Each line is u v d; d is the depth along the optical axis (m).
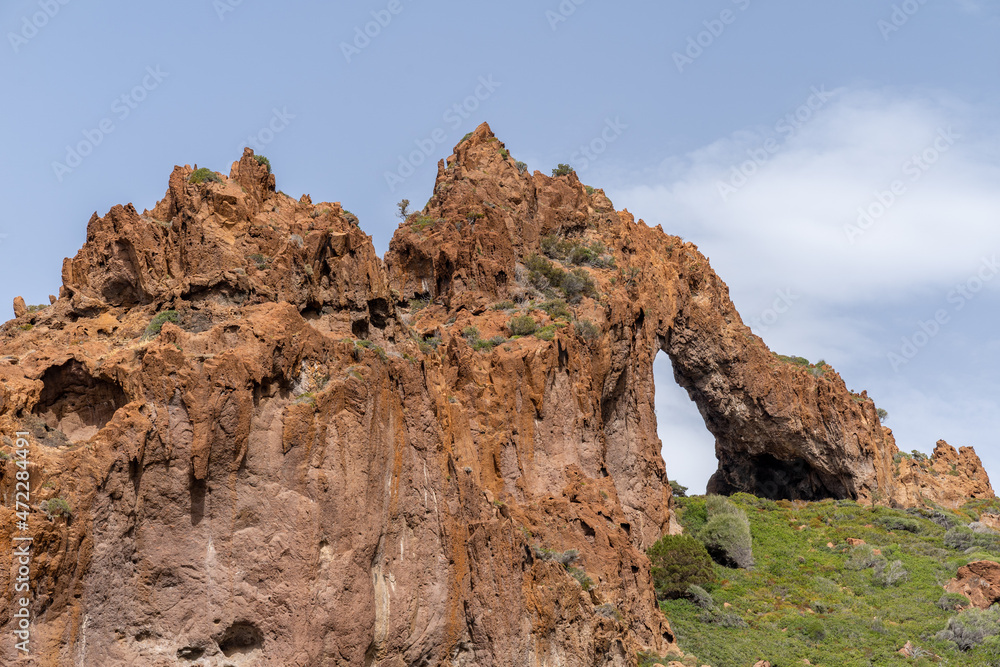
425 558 53.03
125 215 53.97
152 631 44.50
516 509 63.84
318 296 53.75
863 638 78.31
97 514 43.09
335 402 49.59
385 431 51.94
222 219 53.53
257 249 53.59
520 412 69.19
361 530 48.94
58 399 45.75
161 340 47.03
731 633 77.75
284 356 48.66
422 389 54.91
